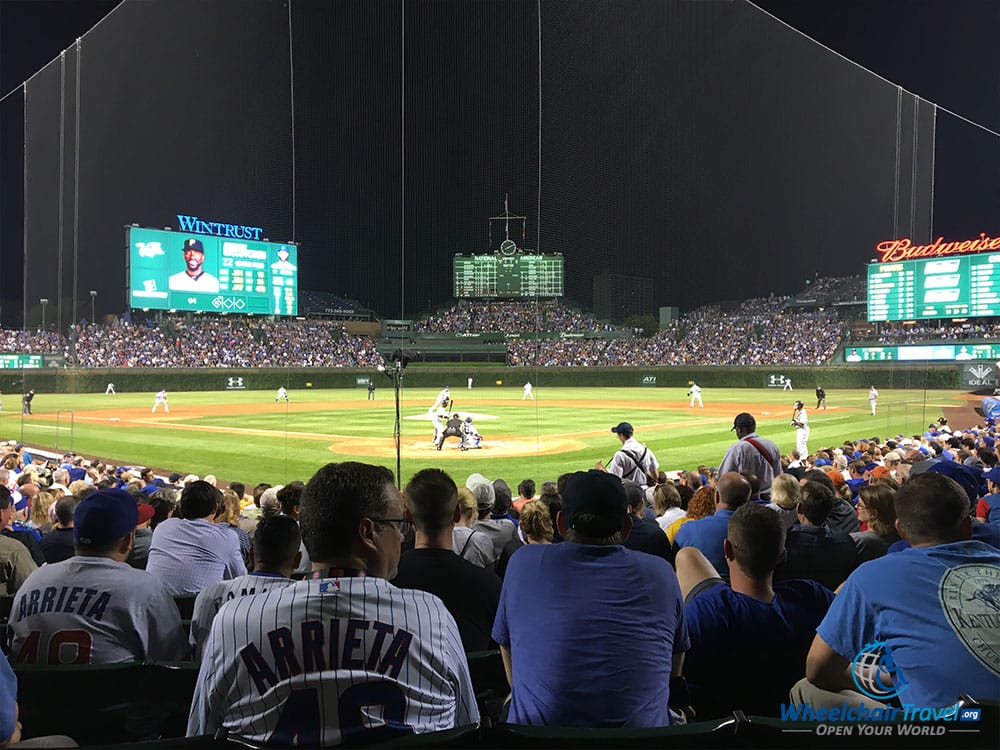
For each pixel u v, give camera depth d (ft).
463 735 5.63
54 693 8.13
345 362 169.58
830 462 38.24
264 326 170.60
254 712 5.81
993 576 7.73
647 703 7.98
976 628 7.30
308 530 6.39
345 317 176.14
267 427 79.15
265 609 6.01
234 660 5.90
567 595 8.41
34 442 67.82
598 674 7.97
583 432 73.05
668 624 8.45
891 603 7.70
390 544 6.68
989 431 54.03
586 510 9.01
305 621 5.94
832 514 19.70
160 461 56.59
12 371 124.77
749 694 9.28
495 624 9.06
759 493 23.72
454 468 51.62
